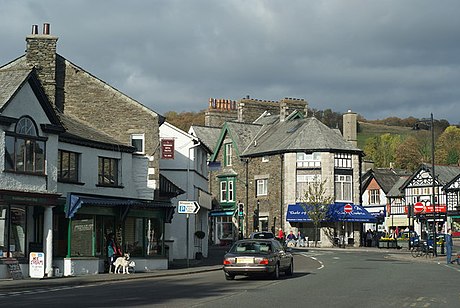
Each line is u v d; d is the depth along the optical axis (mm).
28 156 26625
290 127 73062
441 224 81875
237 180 74562
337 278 25406
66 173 30031
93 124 35688
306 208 66750
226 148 76375
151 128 35594
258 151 72562
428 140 131375
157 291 20422
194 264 37188
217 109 83000
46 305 16219
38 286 23250
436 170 84750
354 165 70562
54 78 34531
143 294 19359
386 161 127188
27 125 26641
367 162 100500
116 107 35812
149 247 32875
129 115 35719
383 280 24266
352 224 70125
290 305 16125
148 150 35438
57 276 26875
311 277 26125
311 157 69188
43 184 27125
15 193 25531
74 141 30172
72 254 28469
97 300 17516
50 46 34625
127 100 35812
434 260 39875
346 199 69688
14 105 25953
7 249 25891
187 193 43562
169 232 42312
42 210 27734
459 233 79438
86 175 31094
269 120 79375
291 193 69000
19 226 26812
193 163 43969
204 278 26969
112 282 25438
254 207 72500
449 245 36469
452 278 25250
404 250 58688
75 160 30688
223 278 26688
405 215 86375
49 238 27109
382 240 62812
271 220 70500
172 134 44094
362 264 35969
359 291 19859
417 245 48406
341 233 69125
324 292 19547
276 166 70438
